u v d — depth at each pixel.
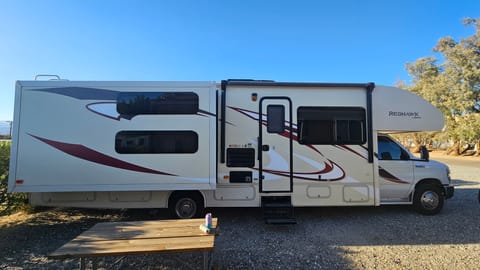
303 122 5.10
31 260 3.57
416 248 3.93
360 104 5.21
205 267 2.81
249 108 5.04
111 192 4.83
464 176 12.00
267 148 5.00
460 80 25.22
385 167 5.41
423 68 32.12
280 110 5.09
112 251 2.46
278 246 4.00
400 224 4.97
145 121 4.68
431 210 5.48
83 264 2.59
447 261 3.50
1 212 5.60
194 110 4.74
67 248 2.52
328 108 5.15
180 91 4.74
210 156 4.70
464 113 25.59
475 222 5.07
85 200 4.79
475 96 24.41
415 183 5.46
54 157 4.53
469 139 25.00
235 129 5.00
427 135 31.88
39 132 4.53
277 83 5.07
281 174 5.00
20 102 4.53
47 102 4.57
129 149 4.63
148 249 2.50
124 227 3.12
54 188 4.50
